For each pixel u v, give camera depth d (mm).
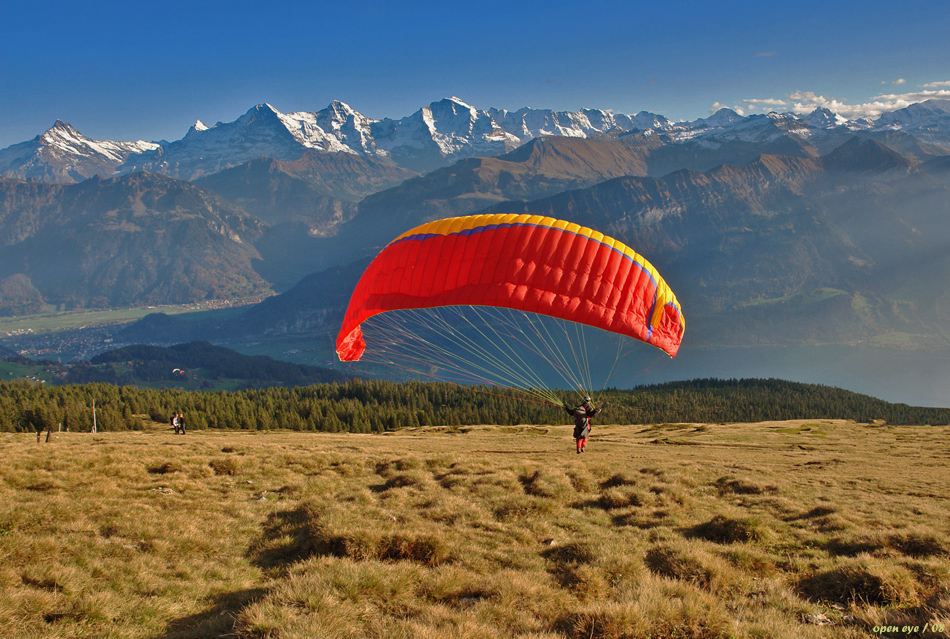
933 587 11945
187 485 21609
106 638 9664
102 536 14930
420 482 23688
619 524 19406
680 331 21953
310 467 26812
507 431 104125
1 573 11266
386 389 195375
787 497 23656
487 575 13258
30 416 137750
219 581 13156
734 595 12055
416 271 22781
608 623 9781
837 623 10469
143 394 178125
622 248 21781
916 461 47719
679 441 72812
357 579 11852
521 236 21594
